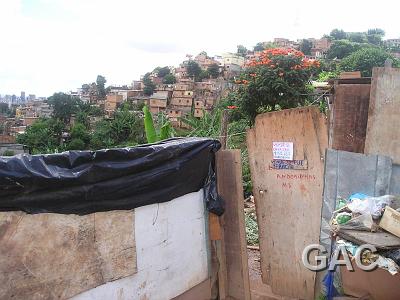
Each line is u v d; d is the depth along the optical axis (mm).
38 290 2773
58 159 2848
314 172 4402
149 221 3525
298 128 4434
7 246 2617
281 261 4723
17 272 2664
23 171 2617
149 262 3543
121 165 3172
